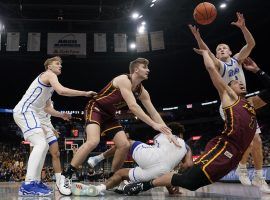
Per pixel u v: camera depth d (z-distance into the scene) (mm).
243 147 3711
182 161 4316
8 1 18938
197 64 24922
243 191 5270
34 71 24562
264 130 24203
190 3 19609
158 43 18656
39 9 20094
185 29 22453
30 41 18031
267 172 7996
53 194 4703
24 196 4410
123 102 4703
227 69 5543
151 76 26016
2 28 19984
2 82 24328
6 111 25375
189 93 26781
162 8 20047
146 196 4207
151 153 4152
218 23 21594
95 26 22172
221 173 3672
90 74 25672
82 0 19219
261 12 20453
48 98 5168
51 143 5531
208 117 28797
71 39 19203
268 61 21156
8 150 24938
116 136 4668
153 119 4832
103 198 3920
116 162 4680
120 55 24391
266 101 4387
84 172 18297
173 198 3916
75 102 27219
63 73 25391
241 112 3727
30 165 4688
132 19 20859
